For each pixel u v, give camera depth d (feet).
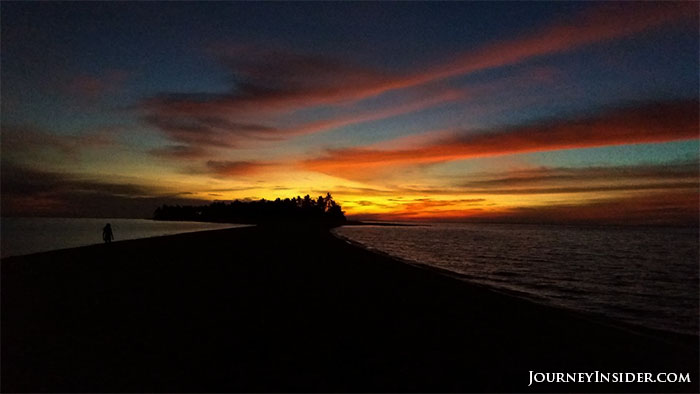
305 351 19.06
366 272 47.24
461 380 16.24
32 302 28.12
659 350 20.63
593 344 21.40
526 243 188.75
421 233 339.36
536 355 19.45
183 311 26.05
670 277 71.10
